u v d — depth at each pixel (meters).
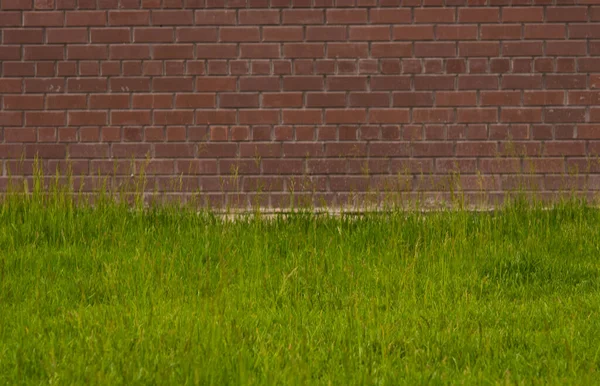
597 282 14.77
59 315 12.67
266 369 9.91
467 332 11.50
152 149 20.27
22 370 9.99
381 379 9.95
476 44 20.03
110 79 20.17
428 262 15.92
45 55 20.14
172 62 20.14
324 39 20.06
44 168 20.25
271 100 20.17
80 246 17.12
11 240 16.73
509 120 20.16
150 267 15.05
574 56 20.08
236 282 14.86
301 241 17.30
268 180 20.25
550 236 17.80
